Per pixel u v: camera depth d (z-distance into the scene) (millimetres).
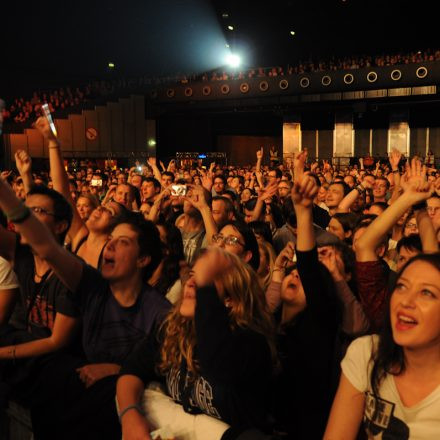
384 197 7781
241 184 11383
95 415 2582
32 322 2914
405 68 25375
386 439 1795
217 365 1949
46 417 2740
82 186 11344
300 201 2467
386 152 30875
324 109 28922
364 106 26938
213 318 1915
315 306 2482
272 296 3078
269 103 28281
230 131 34344
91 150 29781
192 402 2219
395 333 1779
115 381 2564
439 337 1744
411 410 1760
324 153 31953
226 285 2135
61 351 2801
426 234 3135
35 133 27891
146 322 2586
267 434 2180
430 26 32500
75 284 2635
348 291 2518
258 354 2082
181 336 2258
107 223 3859
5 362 2801
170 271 3594
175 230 3762
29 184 3693
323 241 3029
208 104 29609
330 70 26719
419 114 30062
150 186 7562
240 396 2088
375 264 2781
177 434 2199
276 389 2592
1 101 1809
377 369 1850
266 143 36469
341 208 5992
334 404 1951
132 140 30781
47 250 2434
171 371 2352
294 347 2562
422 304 1741
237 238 3402
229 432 2111
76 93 33094
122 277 2594
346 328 2496
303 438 2514
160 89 30469
